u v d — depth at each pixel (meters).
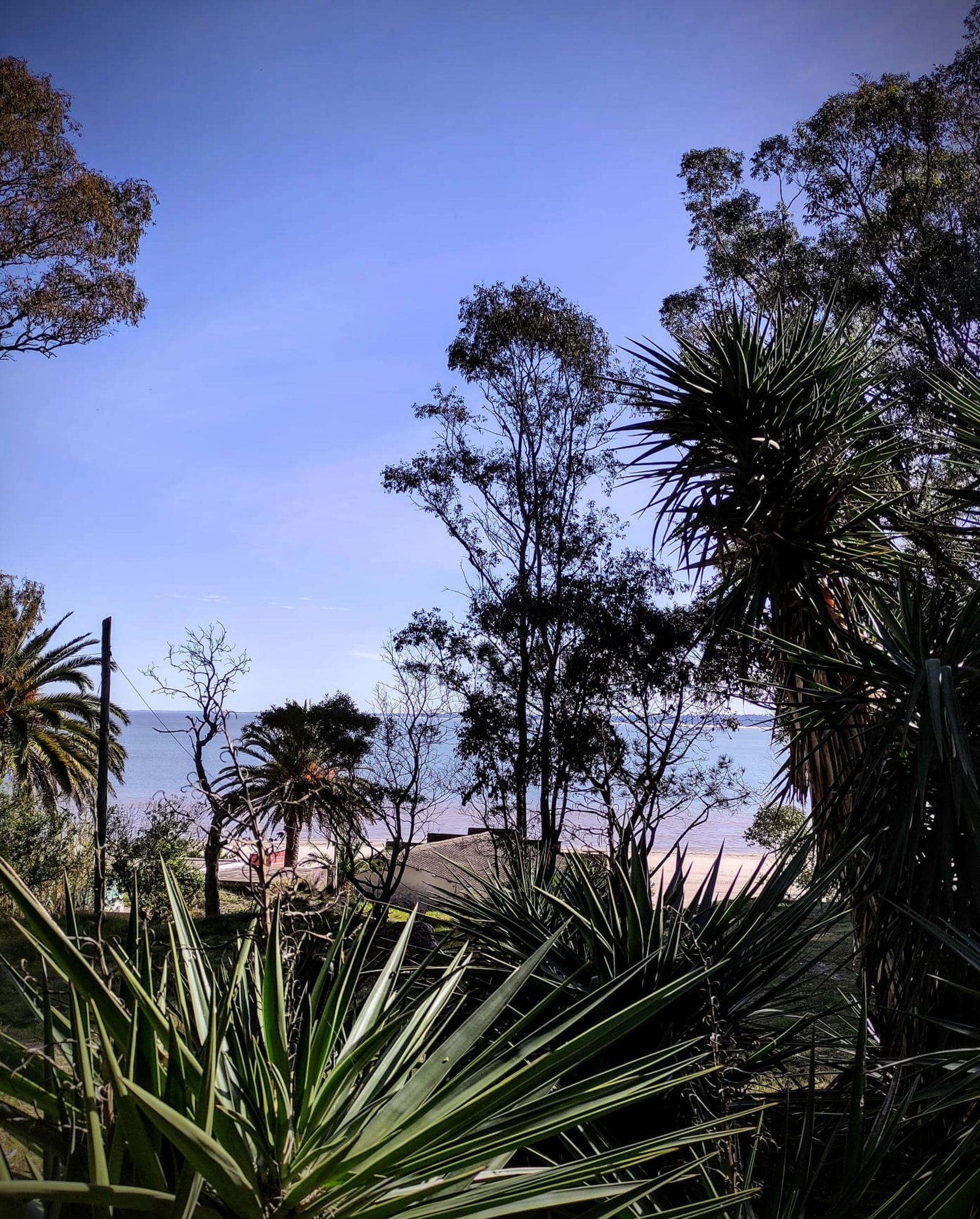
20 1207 1.33
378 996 2.15
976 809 3.58
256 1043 1.68
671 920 3.43
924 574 5.41
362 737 11.30
